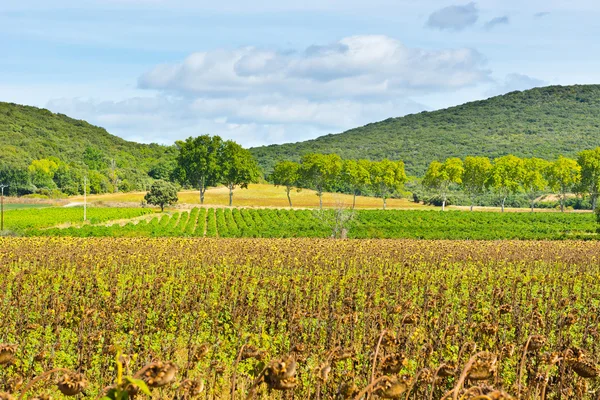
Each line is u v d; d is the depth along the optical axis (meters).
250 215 108.06
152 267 35.34
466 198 170.62
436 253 44.78
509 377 13.02
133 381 4.73
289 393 10.84
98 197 144.25
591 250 51.28
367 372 11.70
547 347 15.52
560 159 142.00
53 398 12.03
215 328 18.20
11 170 151.38
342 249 46.31
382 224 93.81
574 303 23.25
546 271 38.03
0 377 12.62
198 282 24.72
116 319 19.12
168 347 15.70
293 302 21.75
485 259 42.59
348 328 15.55
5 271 30.73
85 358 14.41
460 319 19.17
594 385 12.59
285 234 77.25
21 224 80.56
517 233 78.19
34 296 22.56
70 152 199.25
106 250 43.03
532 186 140.12
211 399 12.09
